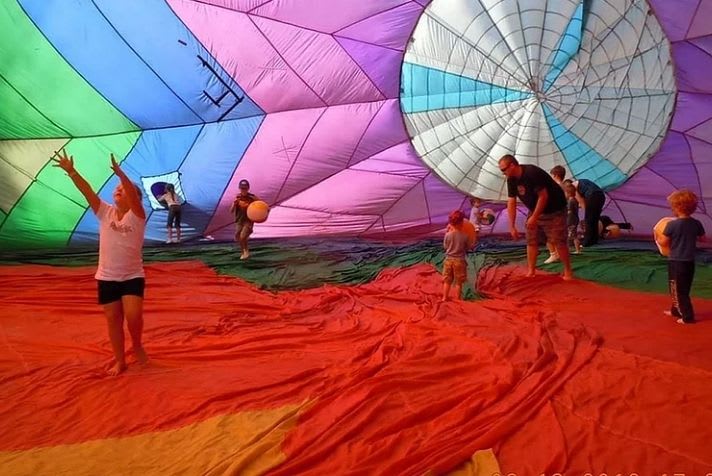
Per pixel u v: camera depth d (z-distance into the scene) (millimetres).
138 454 3908
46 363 5703
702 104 13047
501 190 14383
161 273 9969
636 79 13312
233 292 8680
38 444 4082
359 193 14039
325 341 6359
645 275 9359
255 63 12406
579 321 6691
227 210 13500
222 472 3570
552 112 13891
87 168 12594
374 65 12859
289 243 12914
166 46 11969
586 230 12289
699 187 13461
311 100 12977
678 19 12375
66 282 9078
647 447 3848
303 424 4219
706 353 5559
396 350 5824
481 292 8406
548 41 13219
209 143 13047
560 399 4559
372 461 3691
